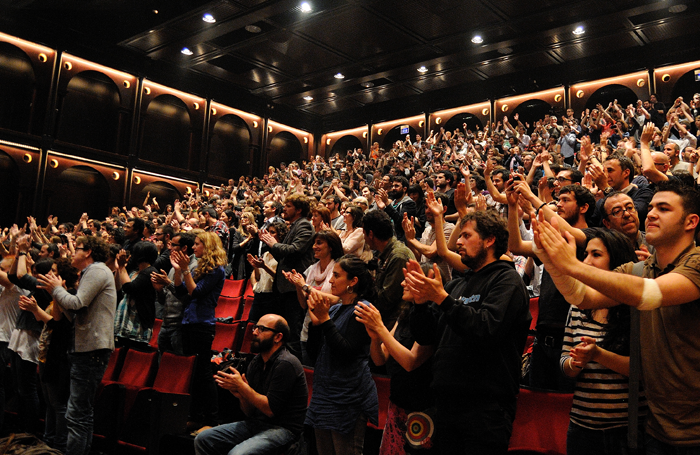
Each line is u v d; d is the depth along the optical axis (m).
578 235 2.23
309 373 3.36
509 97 14.86
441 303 1.81
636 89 12.91
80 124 13.73
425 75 14.94
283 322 2.89
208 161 16.14
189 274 4.03
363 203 4.92
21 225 12.52
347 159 14.38
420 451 2.24
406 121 16.80
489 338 1.79
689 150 4.86
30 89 12.87
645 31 12.12
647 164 2.96
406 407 2.32
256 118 17.25
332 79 15.54
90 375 3.54
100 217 14.05
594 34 12.25
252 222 5.79
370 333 2.31
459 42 12.98
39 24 12.80
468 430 1.85
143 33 13.01
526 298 1.97
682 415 1.51
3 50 12.57
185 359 3.91
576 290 1.47
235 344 4.75
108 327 3.65
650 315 1.60
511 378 1.90
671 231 1.55
